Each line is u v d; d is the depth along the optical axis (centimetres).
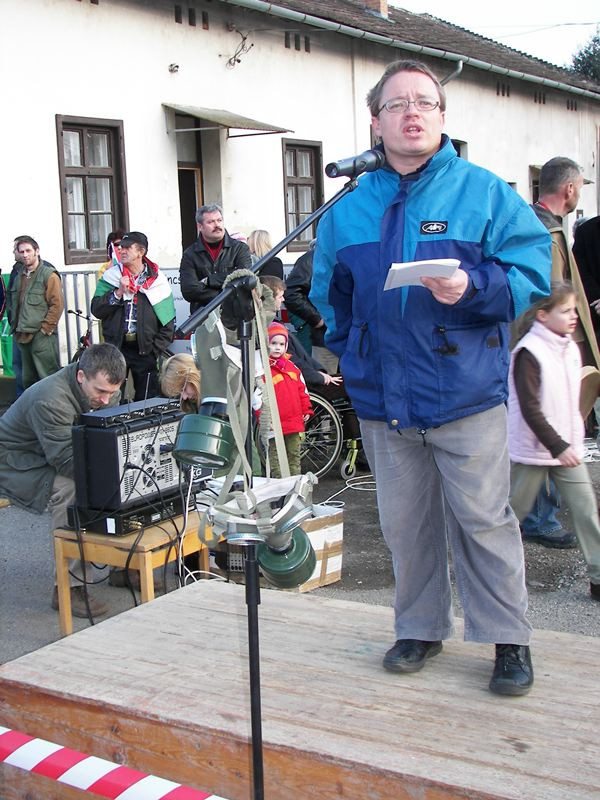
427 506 293
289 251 1468
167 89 1216
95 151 1135
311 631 335
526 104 2259
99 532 429
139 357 734
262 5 1292
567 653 309
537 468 472
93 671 311
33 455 464
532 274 266
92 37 1101
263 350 237
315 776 254
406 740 258
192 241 1347
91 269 1116
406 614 302
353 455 728
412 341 269
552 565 530
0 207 1007
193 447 234
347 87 1598
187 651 324
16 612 489
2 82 1000
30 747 249
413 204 269
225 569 486
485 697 280
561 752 249
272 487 242
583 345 592
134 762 286
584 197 2644
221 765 269
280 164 1450
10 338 991
